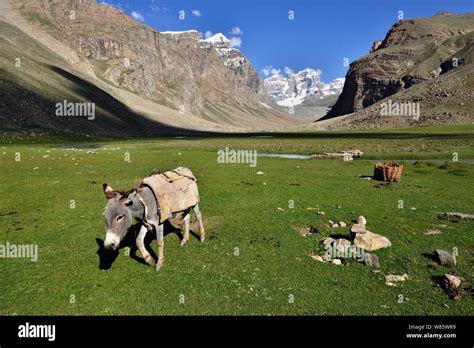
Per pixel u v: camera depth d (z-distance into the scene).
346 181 26.48
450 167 36.16
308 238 13.02
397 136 111.56
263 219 15.31
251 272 10.25
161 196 9.99
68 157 42.12
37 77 158.88
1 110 111.31
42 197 19.05
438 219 15.64
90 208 16.77
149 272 10.14
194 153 54.56
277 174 29.80
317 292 9.17
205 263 10.80
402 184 25.36
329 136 136.38
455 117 181.38
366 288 9.42
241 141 109.31
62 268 10.31
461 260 11.23
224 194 20.45
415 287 9.51
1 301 8.60
